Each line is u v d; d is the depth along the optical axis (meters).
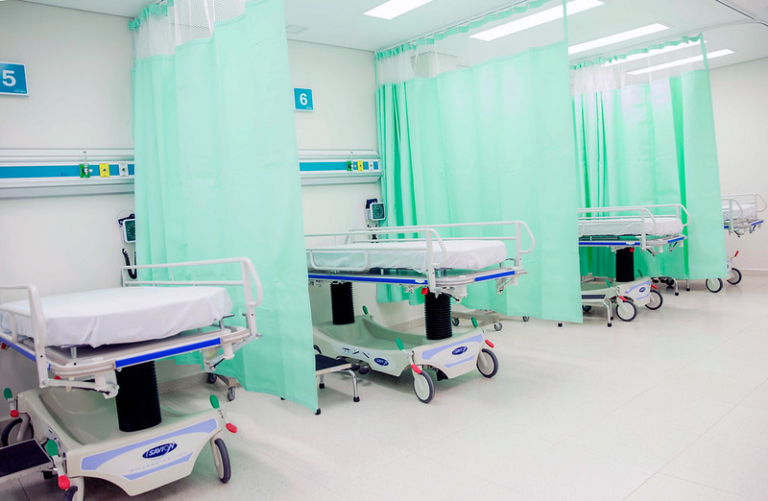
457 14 3.96
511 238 3.40
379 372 3.94
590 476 2.20
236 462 2.58
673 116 5.41
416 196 4.57
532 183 3.74
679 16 4.59
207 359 2.40
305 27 4.15
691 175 5.22
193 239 3.23
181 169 3.25
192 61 3.13
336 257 3.65
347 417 3.05
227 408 3.32
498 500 2.07
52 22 3.32
